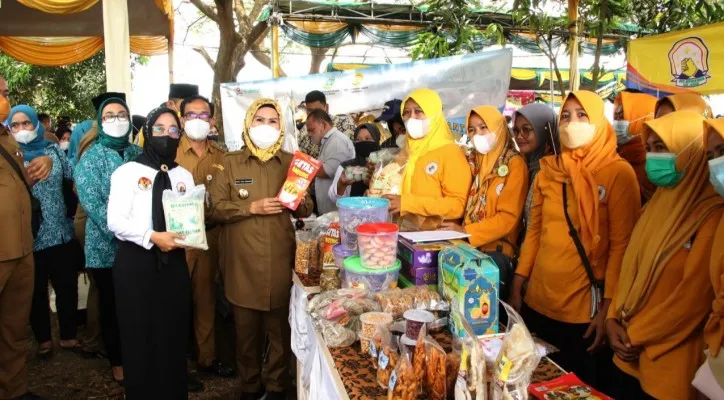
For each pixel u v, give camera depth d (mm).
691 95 2199
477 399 1261
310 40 7691
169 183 2518
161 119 2506
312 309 2002
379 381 1544
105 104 2877
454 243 2041
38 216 3035
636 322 1742
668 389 1655
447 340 1749
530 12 5113
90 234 3043
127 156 2992
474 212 2424
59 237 3709
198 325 3428
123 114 2916
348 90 4957
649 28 5250
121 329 2496
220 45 8289
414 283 2025
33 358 3783
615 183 2027
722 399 1443
